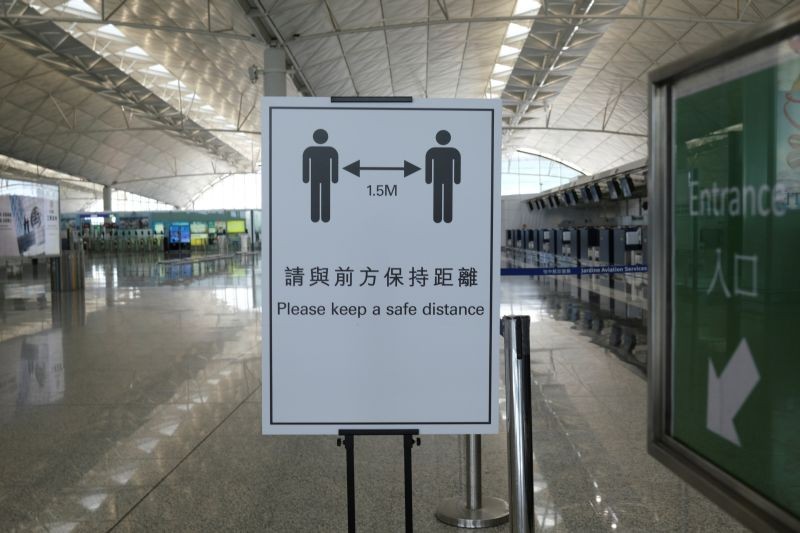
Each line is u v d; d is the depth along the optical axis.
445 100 2.67
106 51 30.23
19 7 23.36
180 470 5.01
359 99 2.66
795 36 1.34
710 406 1.61
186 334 11.60
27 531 4.04
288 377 2.71
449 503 4.27
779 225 1.39
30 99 37.88
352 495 2.81
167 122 41.84
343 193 2.68
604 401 6.73
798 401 1.35
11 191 19.50
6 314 14.92
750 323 1.47
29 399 7.23
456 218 2.69
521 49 30.34
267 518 4.15
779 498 1.41
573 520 4.05
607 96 42.50
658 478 4.68
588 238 26.19
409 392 2.71
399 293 2.70
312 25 20.31
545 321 12.60
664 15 27.09
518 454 2.87
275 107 2.67
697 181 1.64
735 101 1.50
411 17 23.94
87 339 11.22
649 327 1.79
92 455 5.37
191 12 22.58
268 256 2.69
